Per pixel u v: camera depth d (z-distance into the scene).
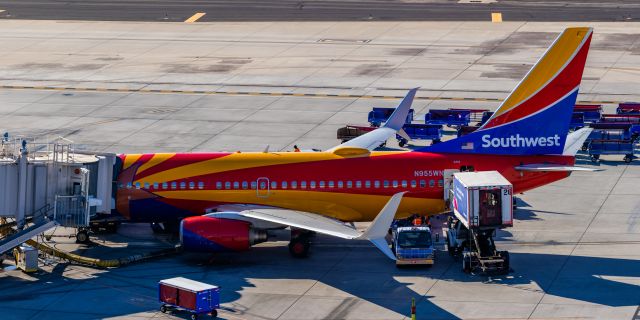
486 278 163.38
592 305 149.88
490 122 180.12
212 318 146.25
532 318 145.00
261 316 147.50
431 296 155.12
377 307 150.88
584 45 175.62
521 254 174.75
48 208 173.00
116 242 186.75
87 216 171.12
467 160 180.12
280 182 179.88
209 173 181.00
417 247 167.88
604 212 197.50
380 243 153.00
